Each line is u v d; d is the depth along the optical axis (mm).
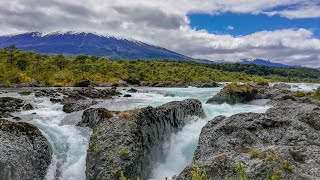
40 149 16766
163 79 130250
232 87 39250
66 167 17531
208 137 19328
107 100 43812
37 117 28672
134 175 16094
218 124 20219
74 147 19391
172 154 21688
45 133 21328
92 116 22953
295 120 19531
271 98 39812
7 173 13258
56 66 123688
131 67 142625
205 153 18234
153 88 84562
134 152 16469
